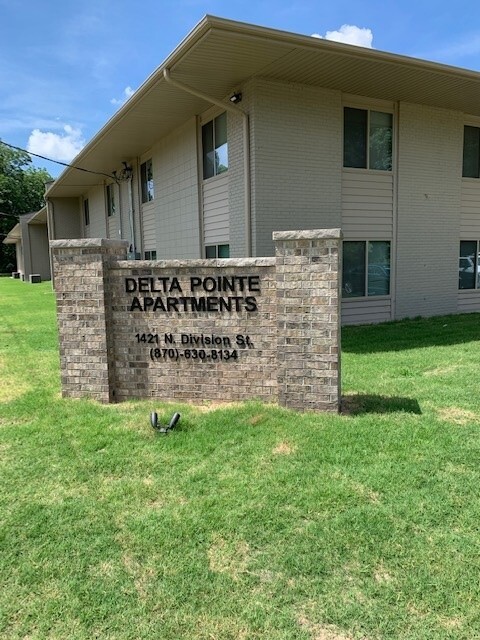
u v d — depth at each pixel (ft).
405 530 9.29
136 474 11.85
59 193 80.48
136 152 50.78
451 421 14.92
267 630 7.10
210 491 10.90
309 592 7.80
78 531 9.56
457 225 39.60
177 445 13.43
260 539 9.15
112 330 18.04
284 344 15.93
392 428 14.26
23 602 7.77
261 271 16.62
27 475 11.95
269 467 11.94
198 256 38.93
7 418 16.12
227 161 33.58
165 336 17.72
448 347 26.53
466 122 39.37
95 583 8.15
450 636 6.89
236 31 22.63
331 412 15.64
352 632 7.03
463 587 7.81
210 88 30.91
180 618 7.37
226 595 7.80
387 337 29.78
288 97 30.27
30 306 53.16
